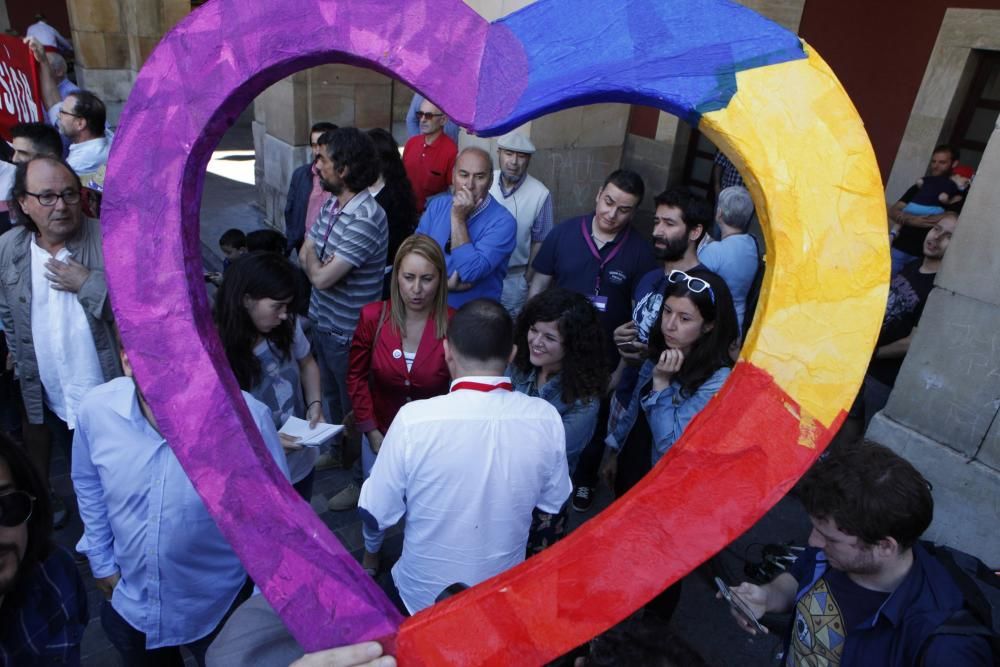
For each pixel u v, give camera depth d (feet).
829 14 20.48
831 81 2.75
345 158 9.75
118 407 5.46
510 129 3.10
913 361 10.30
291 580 3.34
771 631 6.49
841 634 4.97
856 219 2.74
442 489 5.62
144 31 31.35
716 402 2.96
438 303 8.45
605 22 2.97
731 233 10.94
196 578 5.80
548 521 6.40
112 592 6.39
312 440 7.69
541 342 7.55
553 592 3.03
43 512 4.18
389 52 3.19
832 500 4.58
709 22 2.87
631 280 10.59
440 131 16.25
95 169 12.48
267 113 22.50
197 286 3.58
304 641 3.31
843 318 2.77
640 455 7.72
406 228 13.34
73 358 8.61
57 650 4.53
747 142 2.81
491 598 3.07
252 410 5.77
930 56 18.58
